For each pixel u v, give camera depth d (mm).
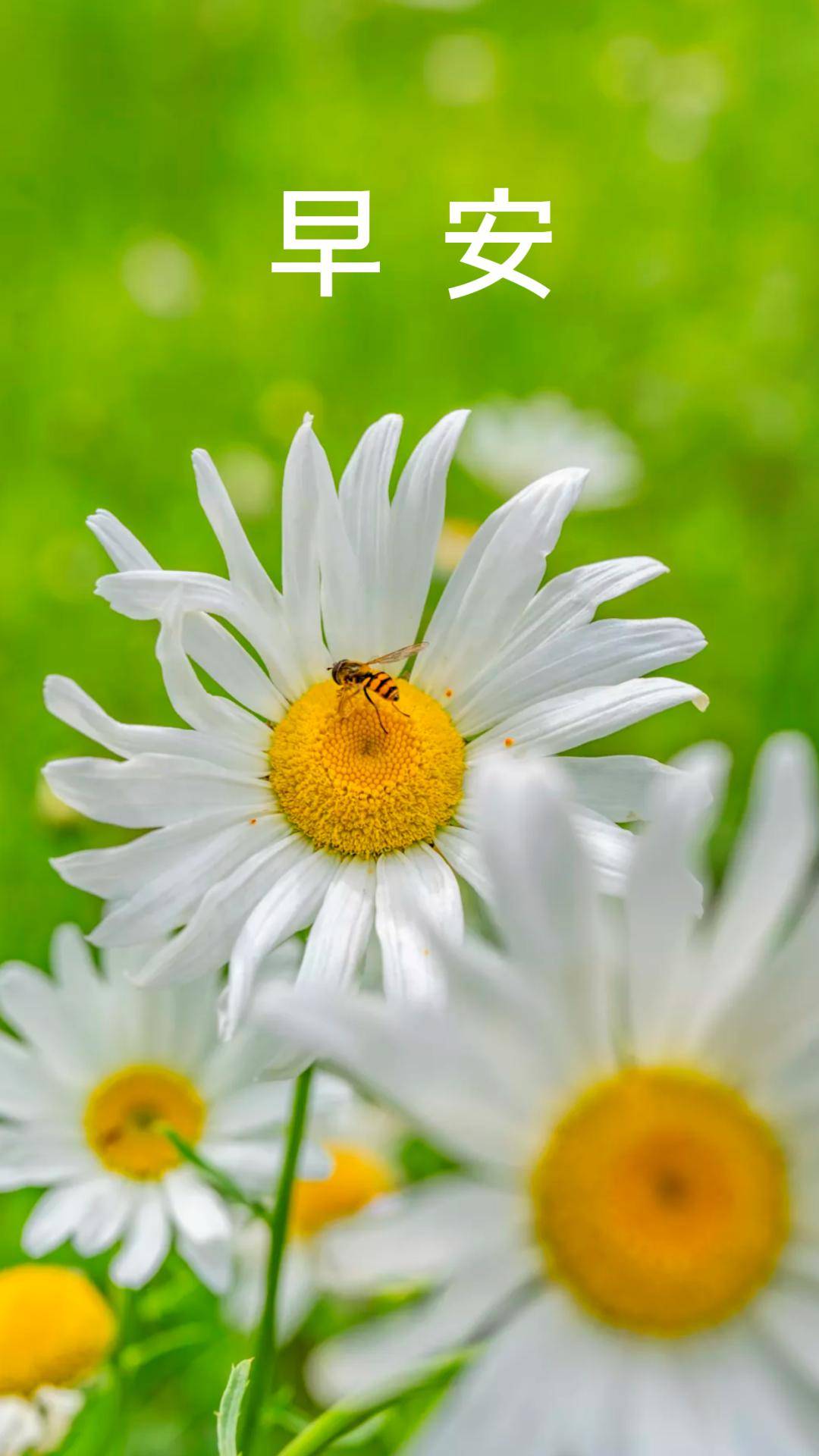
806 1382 366
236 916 415
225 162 1266
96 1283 536
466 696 427
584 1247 368
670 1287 367
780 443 918
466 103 1339
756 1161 372
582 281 1119
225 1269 461
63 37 1354
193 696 419
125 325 1065
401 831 420
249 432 1013
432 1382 387
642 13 1463
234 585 425
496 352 1067
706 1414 364
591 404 1008
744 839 374
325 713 425
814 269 1085
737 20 1379
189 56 1369
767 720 675
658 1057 375
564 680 422
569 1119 371
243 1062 478
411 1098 362
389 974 408
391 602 429
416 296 1113
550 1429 360
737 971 374
